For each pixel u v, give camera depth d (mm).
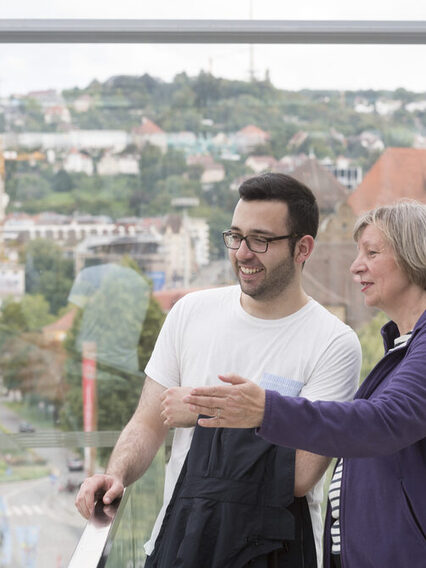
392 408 1891
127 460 2539
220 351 2529
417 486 2021
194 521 2262
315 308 2549
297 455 2289
